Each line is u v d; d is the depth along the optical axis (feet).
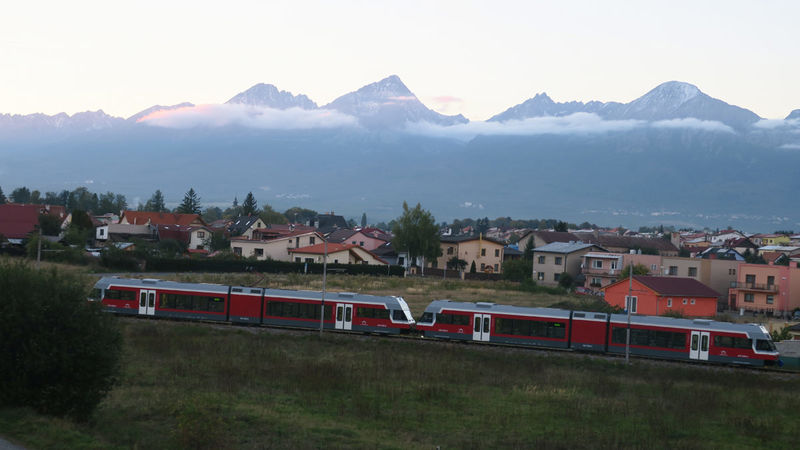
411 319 182.39
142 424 96.84
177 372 132.57
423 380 135.44
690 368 155.84
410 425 104.63
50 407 90.07
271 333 177.68
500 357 159.12
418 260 447.83
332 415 108.58
